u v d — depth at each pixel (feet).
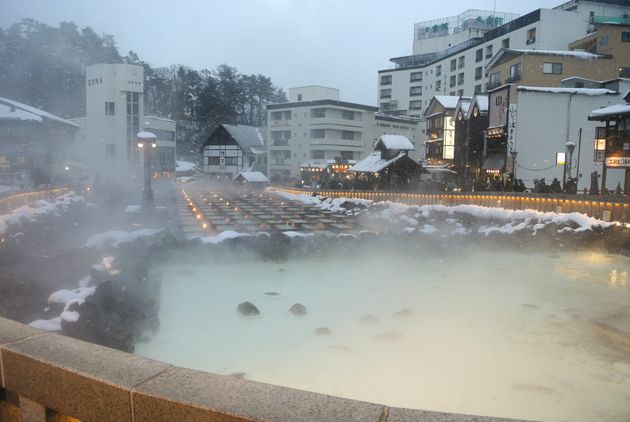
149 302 38.40
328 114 229.45
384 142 165.78
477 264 62.34
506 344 34.17
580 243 70.44
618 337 35.58
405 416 7.34
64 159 170.50
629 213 67.21
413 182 161.07
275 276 53.78
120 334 30.53
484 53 216.33
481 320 39.32
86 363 9.29
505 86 126.62
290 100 266.77
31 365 9.66
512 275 55.93
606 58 146.82
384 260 63.87
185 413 7.75
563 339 35.19
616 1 188.14
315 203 149.59
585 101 122.52
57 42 223.71
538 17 181.78
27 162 139.13
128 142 200.34
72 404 9.07
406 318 39.50
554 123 122.52
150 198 90.84
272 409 7.53
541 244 71.15
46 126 147.95
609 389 27.35
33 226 67.36
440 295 47.03
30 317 31.94
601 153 100.78
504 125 126.52
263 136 284.20
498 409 25.16
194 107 306.96
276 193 197.16
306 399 7.90
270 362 30.68
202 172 288.10
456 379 28.63
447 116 173.88
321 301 44.27
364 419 7.25
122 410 8.39
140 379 8.61
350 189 161.99
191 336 34.81
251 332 35.88
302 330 36.50
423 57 284.20
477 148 146.41
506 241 70.95
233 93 317.01
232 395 8.01
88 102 199.82
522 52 145.28
